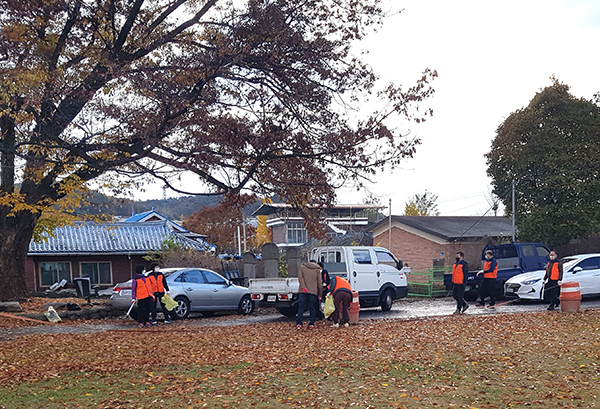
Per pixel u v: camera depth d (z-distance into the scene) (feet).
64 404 23.43
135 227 124.77
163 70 47.80
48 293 94.53
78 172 60.03
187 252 90.17
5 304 58.08
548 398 23.77
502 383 26.43
